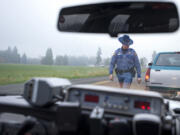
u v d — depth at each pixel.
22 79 26.36
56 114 1.90
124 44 3.95
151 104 2.01
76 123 1.86
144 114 1.88
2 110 2.25
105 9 2.13
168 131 2.01
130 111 2.04
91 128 1.82
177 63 8.00
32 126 2.03
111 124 1.91
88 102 2.13
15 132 2.10
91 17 2.25
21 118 2.30
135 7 2.02
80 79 15.03
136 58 3.97
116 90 2.12
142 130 1.80
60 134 1.91
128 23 2.19
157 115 1.99
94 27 2.31
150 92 2.16
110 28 2.27
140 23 2.19
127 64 3.98
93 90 2.11
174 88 7.64
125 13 2.13
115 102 2.07
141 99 2.03
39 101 2.11
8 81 24.31
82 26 2.31
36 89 2.13
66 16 2.26
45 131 2.01
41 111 2.13
